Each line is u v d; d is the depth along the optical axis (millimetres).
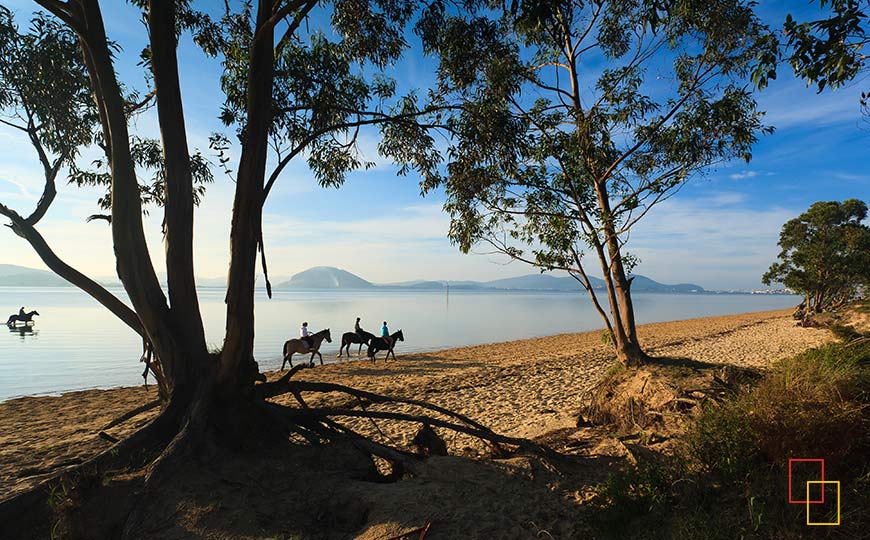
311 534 4133
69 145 7148
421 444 6141
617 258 9164
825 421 3908
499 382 16156
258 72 5434
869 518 3088
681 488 4160
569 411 10914
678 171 8711
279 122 7062
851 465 3857
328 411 6109
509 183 9234
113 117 5238
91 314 58438
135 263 5414
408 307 84562
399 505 4281
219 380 5371
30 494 4395
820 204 30656
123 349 27859
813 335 25234
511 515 4230
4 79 6516
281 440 5660
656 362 8516
